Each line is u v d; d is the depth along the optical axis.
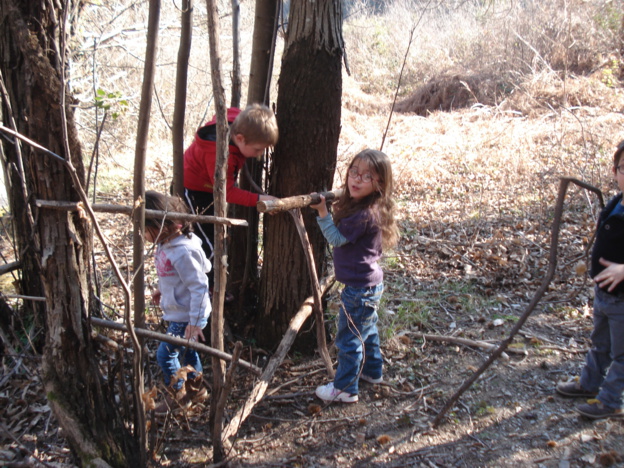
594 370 2.92
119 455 2.31
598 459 2.57
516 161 7.23
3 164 3.24
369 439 2.82
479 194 6.48
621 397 2.77
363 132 9.80
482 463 2.62
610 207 2.62
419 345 3.68
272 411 3.07
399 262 4.97
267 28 3.24
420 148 8.54
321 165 3.14
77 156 2.10
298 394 3.19
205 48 9.41
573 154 7.31
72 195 2.12
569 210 5.71
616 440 2.68
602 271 2.60
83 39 6.67
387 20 17.00
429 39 15.45
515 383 3.20
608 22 11.84
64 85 1.96
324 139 3.10
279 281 3.38
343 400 3.07
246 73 9.65
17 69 2.06
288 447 2.80
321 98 3.01
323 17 2.93
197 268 2.80
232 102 3.44
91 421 2.25
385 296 4.34
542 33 11.96
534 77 10.67
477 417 2.94
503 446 2.71
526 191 6.37
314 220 3.25
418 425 2.90
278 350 2.97
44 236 2.12
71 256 2.16
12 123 2.80
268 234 3.34
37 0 1.94
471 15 15.17
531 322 3.90
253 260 3.65
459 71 12.63
